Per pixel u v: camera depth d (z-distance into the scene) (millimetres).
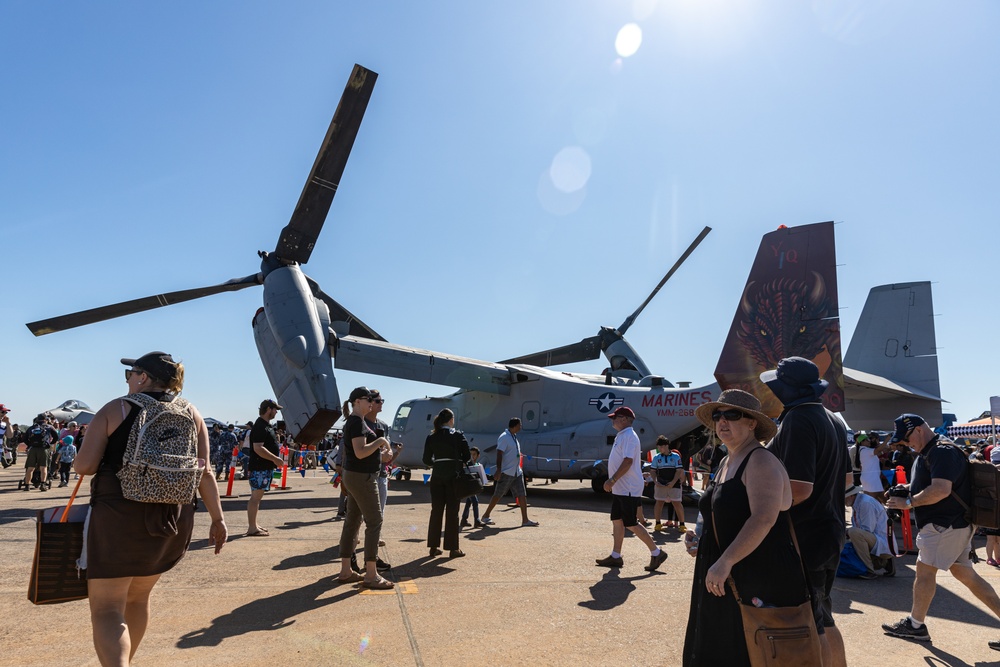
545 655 3816
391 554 6898
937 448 4211
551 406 15305
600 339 18688
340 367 14172
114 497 2721
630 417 6574
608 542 7992
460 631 4234
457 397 17266
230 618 4410
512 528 9156
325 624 4309
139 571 2742
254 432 7902
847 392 13797
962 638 4352
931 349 15766
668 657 3809
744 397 2627
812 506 2865
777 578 2350
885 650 4090
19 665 3434
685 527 9508
